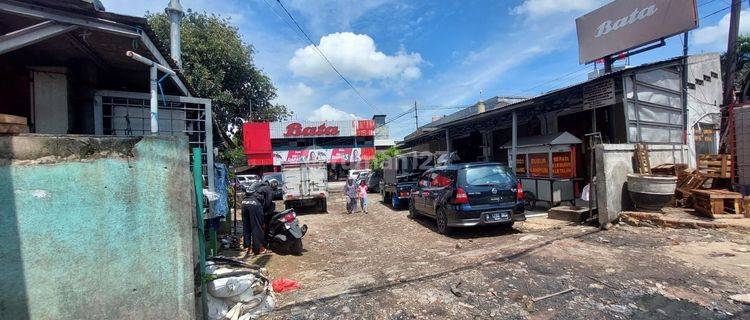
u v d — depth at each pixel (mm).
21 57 5801
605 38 12422
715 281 4492
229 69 24203
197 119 7141
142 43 5141
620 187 8195
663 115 10977
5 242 2801
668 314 3777
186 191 3438
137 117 6754
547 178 11547
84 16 4504
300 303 4473
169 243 3344
